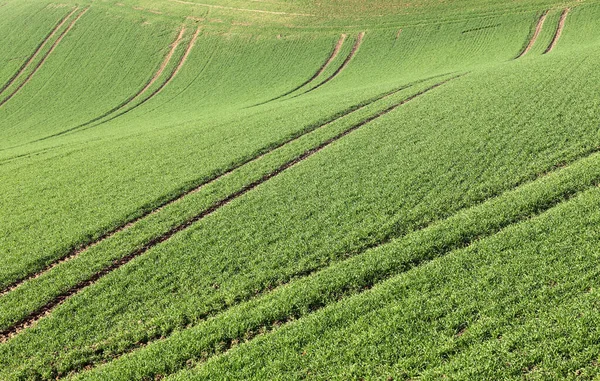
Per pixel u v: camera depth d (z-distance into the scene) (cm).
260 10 8662
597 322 1234
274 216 2281
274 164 2988
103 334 1594
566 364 1133
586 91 3152
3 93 7031
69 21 8719
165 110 6103
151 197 2722
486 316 1346
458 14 7588
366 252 1841
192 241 2153
